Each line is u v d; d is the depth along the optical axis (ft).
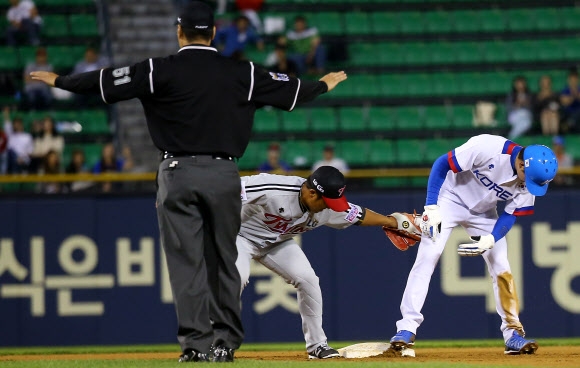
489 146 76.02
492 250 82.07
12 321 123.34
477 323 123.65
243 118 62.95
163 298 123.95
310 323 77.46
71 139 159.63
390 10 188.24
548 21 186.29
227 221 62.54
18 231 123.75
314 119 168.04
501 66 177.17
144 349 115.44
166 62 61.87
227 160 62.44
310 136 162.61
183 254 61.93
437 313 123.75
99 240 124.16
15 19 175.01
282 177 71.26
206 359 62.44
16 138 148.77
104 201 124.57
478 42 181.88
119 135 165.78
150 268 124.16
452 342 119.44
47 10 183.01
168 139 61.98
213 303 64.18
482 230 81.25
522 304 123.54
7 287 123.54
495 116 166.61
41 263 123.85
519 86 160.66
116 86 60.80
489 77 175.42
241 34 175.42
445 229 79.82
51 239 123.95
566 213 124.06
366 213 73.97
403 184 140.05
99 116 163.73
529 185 74.13
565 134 158.40
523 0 188.85
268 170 140.67
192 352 62.28
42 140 151.02
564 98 159.53
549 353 85.35
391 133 163.32
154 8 191.11
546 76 164.14
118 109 171.32
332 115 168.66
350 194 123.13
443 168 77.15
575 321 123.54
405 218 75.15
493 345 112.16
